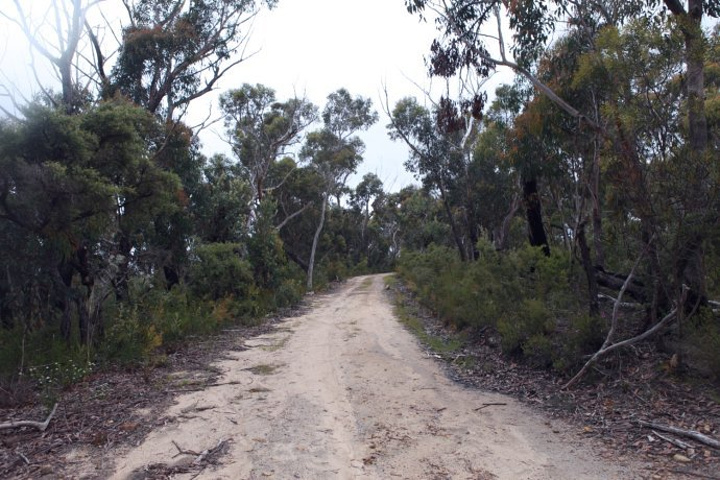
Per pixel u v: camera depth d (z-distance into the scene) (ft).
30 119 28.32
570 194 50.70
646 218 22.41
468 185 81.51
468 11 32.89
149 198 37.22
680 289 23.31
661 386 22.17
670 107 23.81
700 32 22.72
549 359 27.78
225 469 16.35
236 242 72.95
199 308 50.26
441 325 48.75
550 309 33.65
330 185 129.59
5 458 17.51
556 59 34.22
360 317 58.65
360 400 24.12
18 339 33.73
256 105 101.96
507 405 23.02
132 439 19.21
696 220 21.07
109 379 28.86
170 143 56.54
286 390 26.23
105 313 40.88
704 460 15.94
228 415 22.07
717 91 35.68
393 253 227.81
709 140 26.37
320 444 18.43
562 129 35.27
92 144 31.27
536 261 40.73
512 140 45.44
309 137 126.00
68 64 44.16
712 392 20.79
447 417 21.36
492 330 37.60
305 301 82.58
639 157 23.47
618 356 25.22
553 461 16.51
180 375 30.01
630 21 24.62
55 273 34.06
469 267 61.26
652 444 17.42
